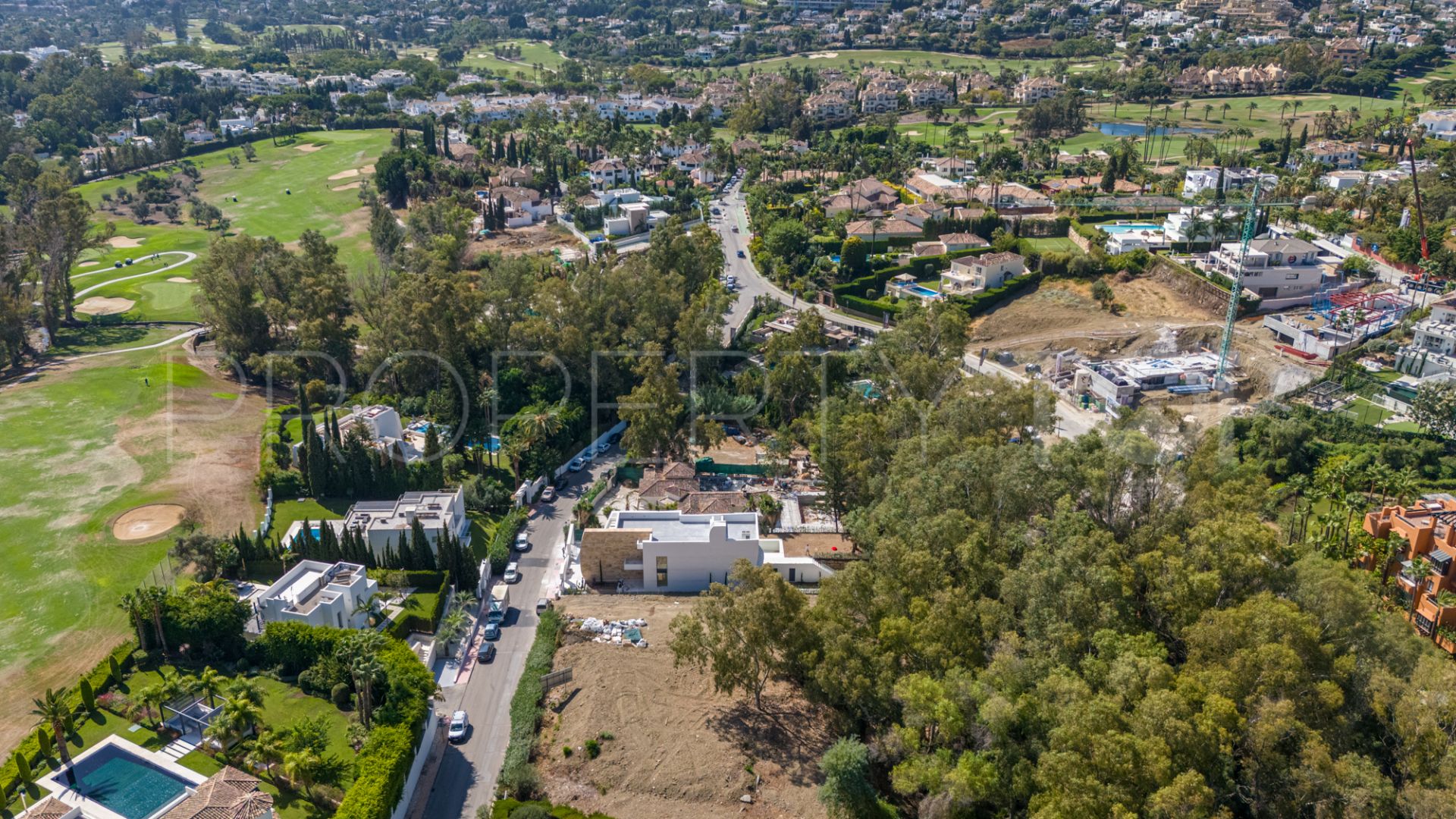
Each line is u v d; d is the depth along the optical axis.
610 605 128.88
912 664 100.75
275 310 198.25
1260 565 102.50
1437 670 89.31
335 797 93.44
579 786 96.94
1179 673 95.62
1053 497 122.06
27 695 107.25
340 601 118.38
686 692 110.75
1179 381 199.88
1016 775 87.38
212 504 148.12
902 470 135.62
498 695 112.62
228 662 113.75
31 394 182.50
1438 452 163.50
